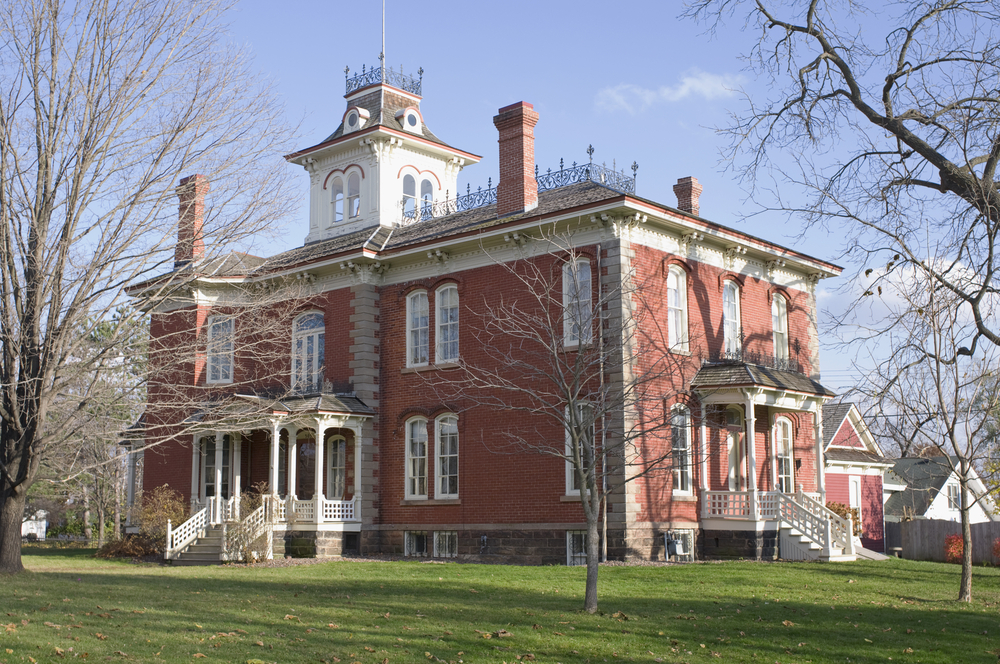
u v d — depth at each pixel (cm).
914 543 3209
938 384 1800
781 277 3162
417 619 1477
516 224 2662
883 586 1986
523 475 2645
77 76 2133
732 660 1250
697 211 3241
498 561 2653
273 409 2852
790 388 2706
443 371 2873
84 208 2134
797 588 1919
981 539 2952
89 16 2139
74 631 1320
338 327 3108
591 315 2150
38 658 1152
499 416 2717
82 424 2269
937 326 1792
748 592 1848
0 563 2130
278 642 1280
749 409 2603
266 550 2700
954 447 1820
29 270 2120
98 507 4369
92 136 2119
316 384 3128
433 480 2870
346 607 1582
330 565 2464
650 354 2559
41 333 2167
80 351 2394
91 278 2139
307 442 3216
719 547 2614
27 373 2114
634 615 1548
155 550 3042
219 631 1348
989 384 1875
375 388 3027
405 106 3716
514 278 2733
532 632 1382
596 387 2483
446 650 1261
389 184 3559
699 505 2659
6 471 2131
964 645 1359
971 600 1823
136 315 2248
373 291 3077
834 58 2294
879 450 4166
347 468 3034
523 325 2602
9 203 2083
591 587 1572
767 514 2619
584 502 1600
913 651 1312
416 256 2959
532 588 1867
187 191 2348
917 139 2136
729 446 2788
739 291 2959
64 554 3356
